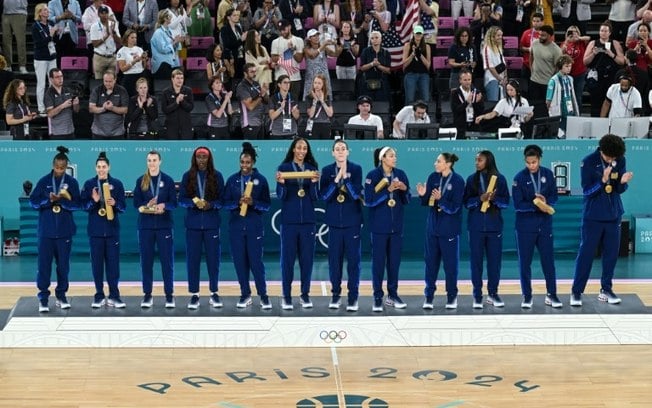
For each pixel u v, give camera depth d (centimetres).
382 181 4609
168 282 4747
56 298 4791
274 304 4844
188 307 4753
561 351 4478
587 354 4441
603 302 4862
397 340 4550
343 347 4534
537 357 4400
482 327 4578
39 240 4675
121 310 4725
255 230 4681
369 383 4097
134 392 3991
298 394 3975
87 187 4684
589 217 4738
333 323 4578
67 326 4562
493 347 4531
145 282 4756
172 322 4588
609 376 4175
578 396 3962
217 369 4250
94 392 3988
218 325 4575
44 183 4662
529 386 4069
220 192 4678
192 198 4644
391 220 4662
